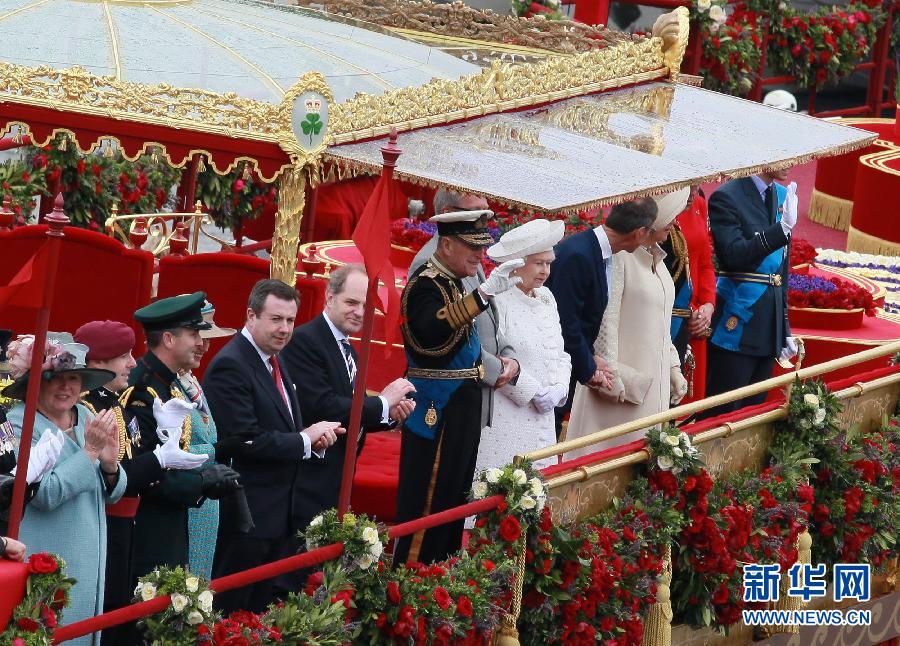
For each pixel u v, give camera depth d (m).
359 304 28.53
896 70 100.06
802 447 33.62
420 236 44.34
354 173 35.22
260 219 59.69
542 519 26.67
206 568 25.95
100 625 20.98
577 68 40.44
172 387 24.98
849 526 34.69
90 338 23.92
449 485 28.94
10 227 38.75
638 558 28.36
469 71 40.69
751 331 39.59
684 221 37.72
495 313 30.14
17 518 20.69
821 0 94.19
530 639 27.22
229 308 35.72
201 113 33.22
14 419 22.36
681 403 38.47
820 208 81.19
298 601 23.34
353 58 38.44
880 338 48.66
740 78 82.38
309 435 26.86
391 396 28.44
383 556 24.59
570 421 34.34
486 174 31.33
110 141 33.72
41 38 35.75
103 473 22.91
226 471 24.61
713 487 31.02
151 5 39.19
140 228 42.41
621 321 33.25
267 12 42.25
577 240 32.62
